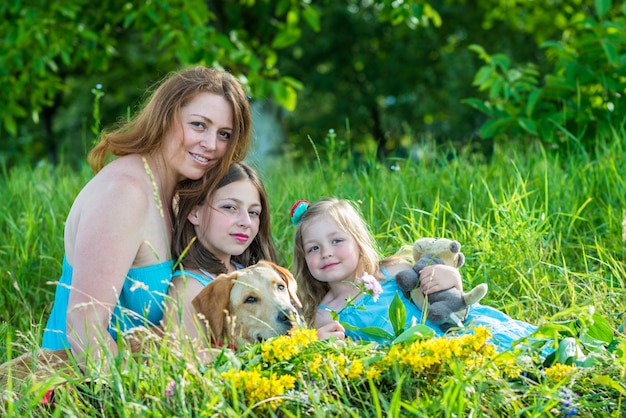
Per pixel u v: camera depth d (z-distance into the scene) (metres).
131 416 3.09
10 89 11.31
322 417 3.00
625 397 3.40
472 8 19.00
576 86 7.26
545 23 16.38
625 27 7.52
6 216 6.53
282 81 10.53
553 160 6.74
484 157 7.45
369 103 20.33
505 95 7.49
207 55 10.05
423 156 6.77
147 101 4.34
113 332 3.92
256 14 14.07
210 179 4.16
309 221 4.42
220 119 4.09
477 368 3.27
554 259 5.18
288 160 9.20
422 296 4.20
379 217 6.02
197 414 3.03
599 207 5.80
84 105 20.06
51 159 19.28
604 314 4.43
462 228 5.28
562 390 3.35
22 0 10.78
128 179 3.93
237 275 3.84
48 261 5.88
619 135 6.99
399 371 3.29
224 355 3.35
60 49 10.34
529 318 4.61
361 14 20.16
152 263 3.95
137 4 11.38
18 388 3.58
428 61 20.22
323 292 4.57
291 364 3.38
